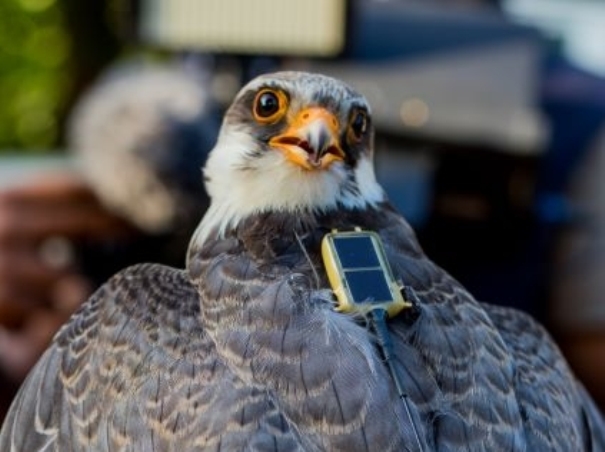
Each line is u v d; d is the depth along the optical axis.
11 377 6.66
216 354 3.87
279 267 4.04
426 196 6.74
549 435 4.05
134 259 6.52
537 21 8.10
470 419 3.79
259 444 3.65
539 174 6.89
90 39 15.51
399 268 4.12
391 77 6.80
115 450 3.89
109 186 6.39
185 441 3.74
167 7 6.24
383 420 3.66
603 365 7.23
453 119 6.78
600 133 6.95
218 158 4.45
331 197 4.31
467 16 7.24
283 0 6.02
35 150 16.88
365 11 6.89
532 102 6.96
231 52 6.11
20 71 17.23
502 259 6.86
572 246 7.02
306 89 4.38
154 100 6.31
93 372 4.11
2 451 4.49
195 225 6.35
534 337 4.54
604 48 9.84
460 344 3.93
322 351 3.76
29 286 6.68
